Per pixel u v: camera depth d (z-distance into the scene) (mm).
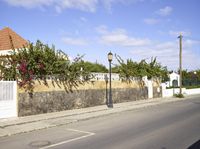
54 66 18359
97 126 13508
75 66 20109
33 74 17328
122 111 19828
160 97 32688
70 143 9891
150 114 17906
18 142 10344
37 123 14484
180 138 10359
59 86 19125
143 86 29422
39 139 10766
